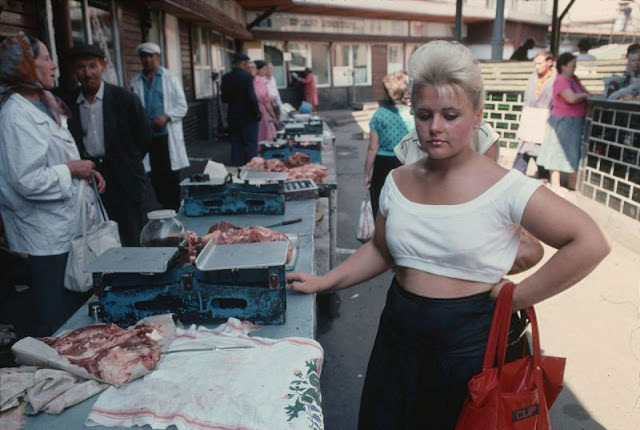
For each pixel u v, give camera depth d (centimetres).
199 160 1060
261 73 1050
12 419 141
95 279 188
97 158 384
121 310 193
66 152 287
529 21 2670
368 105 2184
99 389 151
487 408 136
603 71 905
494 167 140
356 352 365
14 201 275
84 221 290
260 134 940
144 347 163
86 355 162
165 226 229
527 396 139
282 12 1955
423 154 223
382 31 2327
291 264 231
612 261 509
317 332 394
